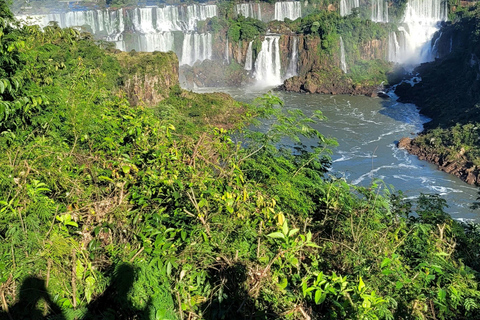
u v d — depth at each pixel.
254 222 6.08
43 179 5.77
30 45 10.10
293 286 5.44
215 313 4.93
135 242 5.36
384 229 6.85
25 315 4.48
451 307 5.38
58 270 4.79
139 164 7.00
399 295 5.27
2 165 5.50
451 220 8.00
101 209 5.72
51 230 5.09
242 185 6.75
